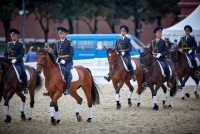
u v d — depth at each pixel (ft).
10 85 47.57
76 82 47.85
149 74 57.26
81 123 47.37
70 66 47.65
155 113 54.24
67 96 70.28
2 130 43.11
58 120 46.85
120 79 58.85
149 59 56.80
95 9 177.06
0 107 59.52
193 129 43.60
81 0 178.09
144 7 207.72
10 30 49.34
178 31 103.65
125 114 53.47
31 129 43.68
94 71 86.17
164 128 44.19
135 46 105.50
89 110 48.67
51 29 223.92
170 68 59.57
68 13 177.58
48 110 56.39
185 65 67.31
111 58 57.62
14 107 59.16
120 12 189.98
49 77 46.24
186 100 66.80
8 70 47.65
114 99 66.85
